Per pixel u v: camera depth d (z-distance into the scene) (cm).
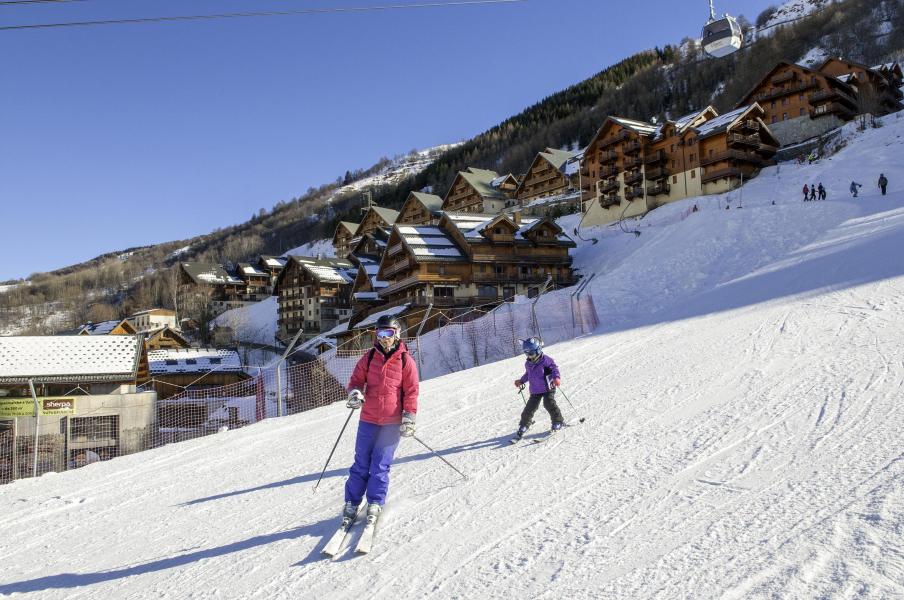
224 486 848
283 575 497
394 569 481
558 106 17538
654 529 486
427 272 4891
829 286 1800
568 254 5425
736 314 1745
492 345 3092
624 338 1802
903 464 533
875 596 341
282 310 8269
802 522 454
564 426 887
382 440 582
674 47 18012
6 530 752
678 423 809
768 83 6562
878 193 3966
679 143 6025
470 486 667
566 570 436
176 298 10275
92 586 533
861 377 874
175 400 3281
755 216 4031
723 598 367
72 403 2988
